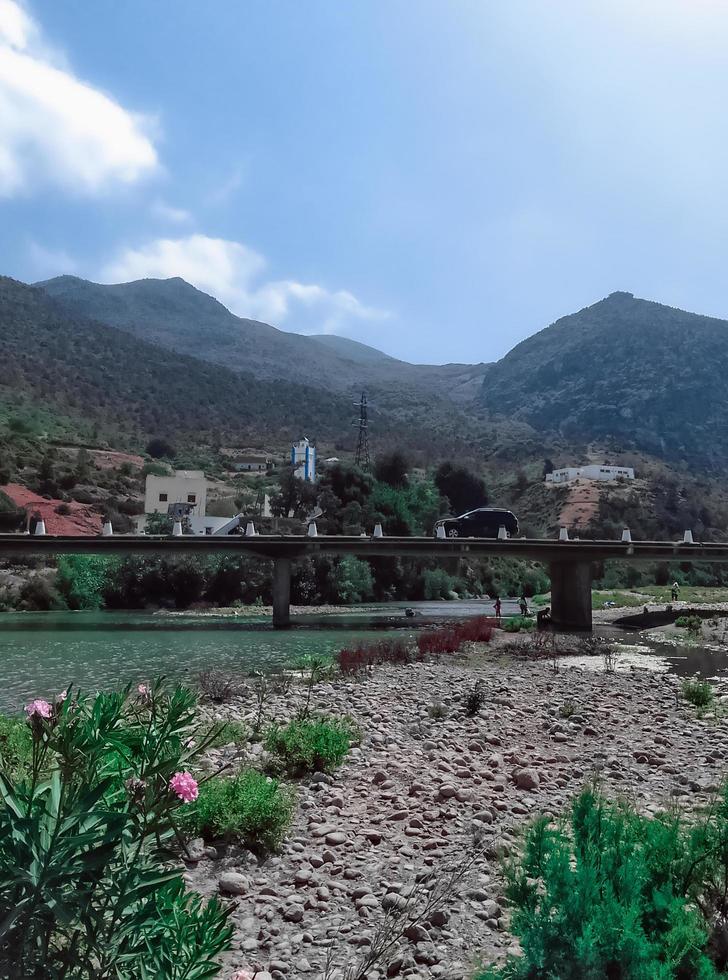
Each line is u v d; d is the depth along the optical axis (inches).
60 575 2674.7
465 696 854.5
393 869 339.6
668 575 4141.2
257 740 600.4
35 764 168.6
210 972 154.6
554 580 2068.2
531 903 216.4
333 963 250.2
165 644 1565.0
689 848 254.1
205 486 4537.4
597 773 523.5
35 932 149.9
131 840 163.9
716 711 810.8
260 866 342.6
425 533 4315.9
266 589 2844.5
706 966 191.6
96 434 6589.6
